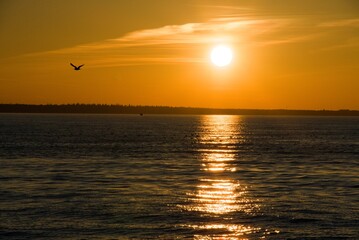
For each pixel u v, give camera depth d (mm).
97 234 43375
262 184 70062
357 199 57875
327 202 56125
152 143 158375
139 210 51781
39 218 48219
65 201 56000
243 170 87750
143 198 58156
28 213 50125
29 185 67188
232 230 44781
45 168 87625
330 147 147250
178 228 45250
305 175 80688
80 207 52906
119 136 198250
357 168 91562
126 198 58094
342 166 95125
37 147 136125
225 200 57250
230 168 90938
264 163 100375
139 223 46812
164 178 75625
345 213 50625
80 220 47625
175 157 111750
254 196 59969
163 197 58875
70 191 62500
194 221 47594
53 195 59594
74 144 148875
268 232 44250
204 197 59125
